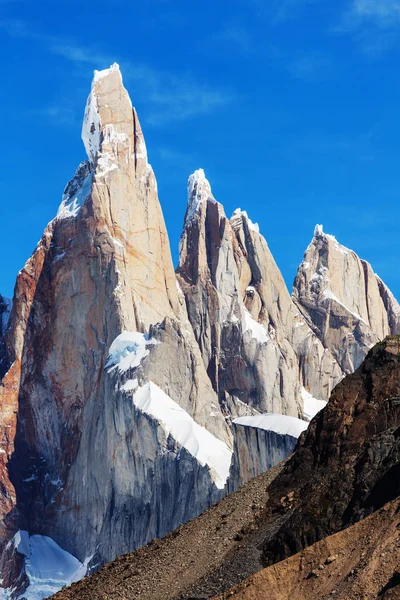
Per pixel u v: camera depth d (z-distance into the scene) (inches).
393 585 5969.5
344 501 7337.6
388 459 7337.6
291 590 6486.2
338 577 6358.3
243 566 7327.8
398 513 6471.5
